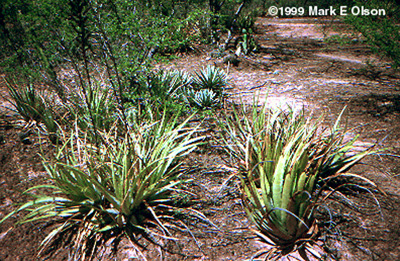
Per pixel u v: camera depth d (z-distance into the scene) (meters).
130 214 2.97
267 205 2.60
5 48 4.81
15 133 4.52
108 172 3.14
